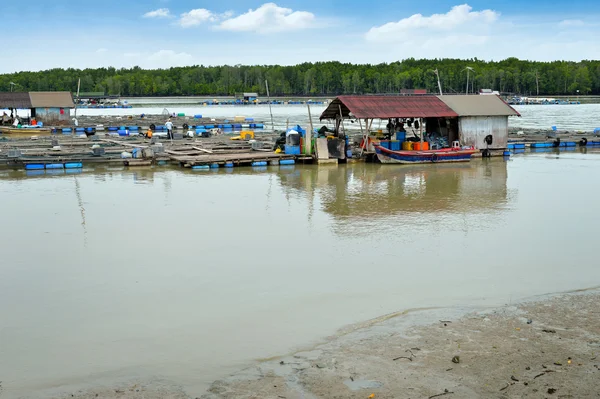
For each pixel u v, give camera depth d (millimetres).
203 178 25625
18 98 54469
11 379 8414
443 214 18328
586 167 29156
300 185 23875
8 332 10000
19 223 17406
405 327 9867
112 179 25344
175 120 63875
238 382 8172
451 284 12031
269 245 14992
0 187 23391
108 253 14406
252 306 11008
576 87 188625
